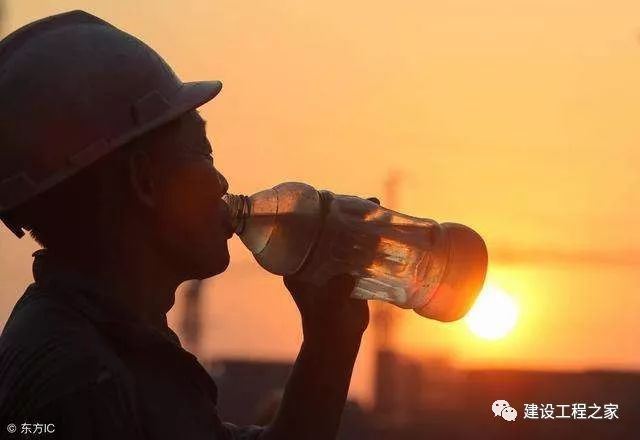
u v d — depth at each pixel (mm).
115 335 2133
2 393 2057
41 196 2193
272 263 2738
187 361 2197
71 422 1979
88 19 2311
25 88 2189
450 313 2889
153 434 2094
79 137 2168
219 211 2311
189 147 2264
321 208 2693
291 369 2457
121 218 2209
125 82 2201
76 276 2191
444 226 2877
